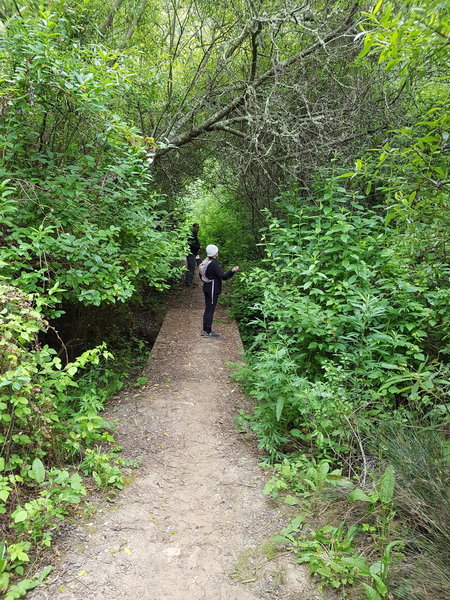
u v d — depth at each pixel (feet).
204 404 17.66
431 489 9.61
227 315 32.60
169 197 40.11
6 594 7.90
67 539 9.64
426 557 8.52
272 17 22.67
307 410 13.24
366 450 12.60
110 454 12.95
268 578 8.88
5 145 15.49
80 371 21.24
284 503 11.34
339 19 25.00
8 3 20.52
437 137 8.57
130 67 21.98
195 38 30.86
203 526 10.57
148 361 22.58
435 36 6.84
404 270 16.88
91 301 16.70
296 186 26.78
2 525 9.41
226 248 46.78
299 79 26.89
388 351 16.60
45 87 15.62
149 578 8.82
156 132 32.01
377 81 22.90
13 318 10.70
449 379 12.85
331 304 17.26
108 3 26.09
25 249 14.11
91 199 18.10
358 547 9.46
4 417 9.89
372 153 21.98
